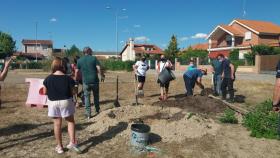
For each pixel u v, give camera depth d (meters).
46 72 44.03
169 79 13.88
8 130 8.98
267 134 8.33
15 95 16.50
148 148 7.46
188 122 8.63
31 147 7.57
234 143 7.85
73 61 13.05
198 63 44.81
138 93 15.59
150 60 55.38
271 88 18.47
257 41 50.50
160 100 13.64
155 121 8.84
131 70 50.47
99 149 7.47
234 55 47.00
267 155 7.24
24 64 62.25
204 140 7.99
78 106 12.50
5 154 7.14
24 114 11.16
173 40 66.06
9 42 69.75
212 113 11.15
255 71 37.66
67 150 7.34
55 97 7.03
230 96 13.88
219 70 14.77
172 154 7.22
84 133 8.54
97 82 10.38
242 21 53.34
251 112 9.62
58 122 7.12
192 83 13.93
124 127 8.54
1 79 7.17
